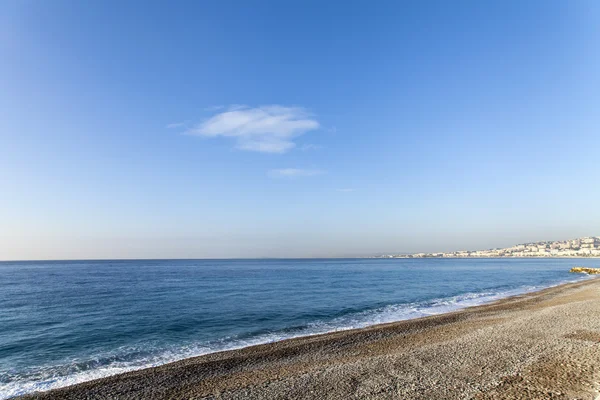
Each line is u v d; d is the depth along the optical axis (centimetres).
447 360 1452
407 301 3847
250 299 4009
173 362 1636
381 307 3422
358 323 2616
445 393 1094
